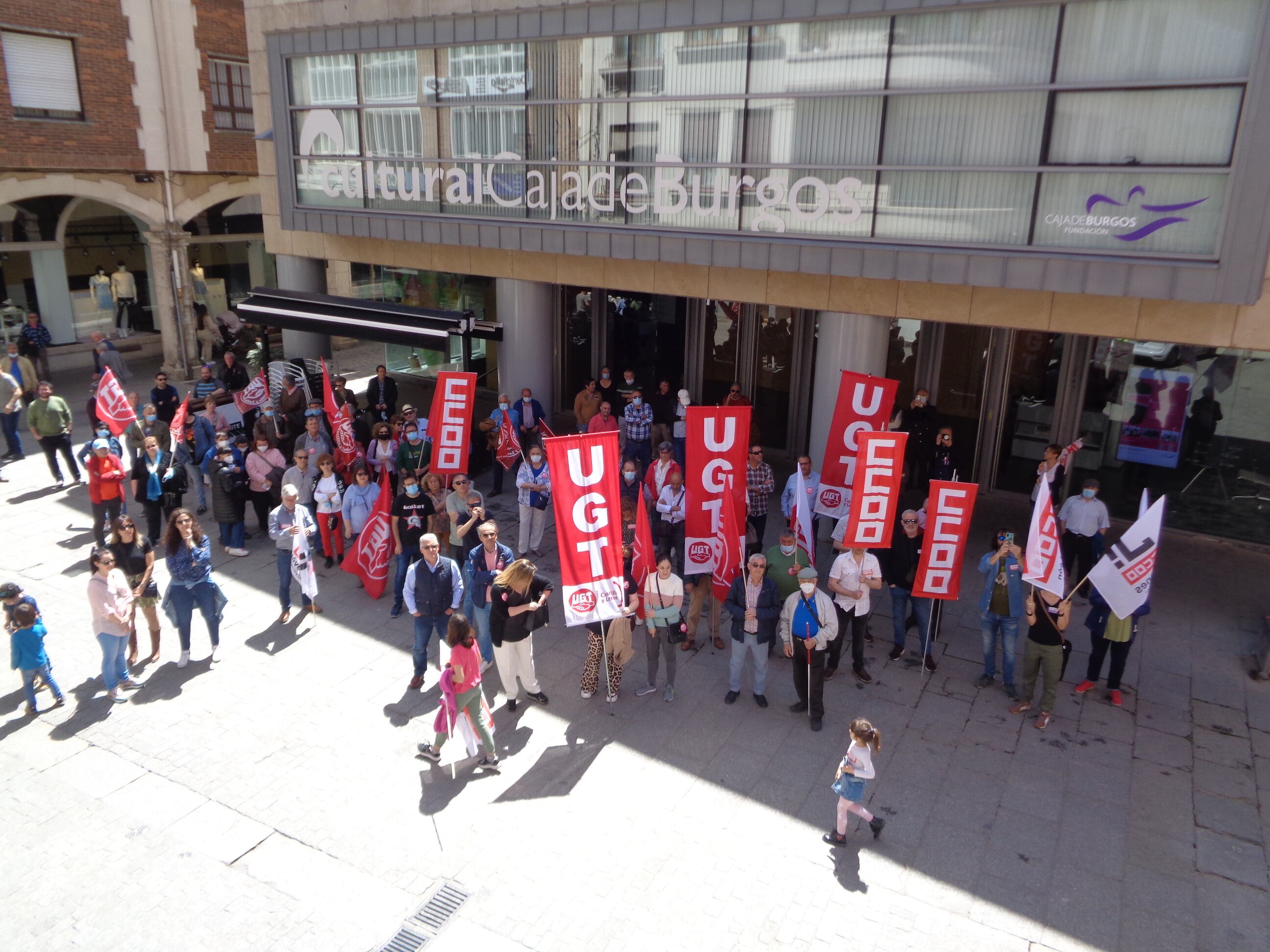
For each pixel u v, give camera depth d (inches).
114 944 276.4
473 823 325.7
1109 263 415.8
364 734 376.2
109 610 388.5
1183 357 571.5
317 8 653.3
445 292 903.7
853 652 416.5
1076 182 421.4
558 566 535.8
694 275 577.9
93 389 820.6
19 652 378.3
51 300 973.2
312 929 281.6
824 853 313.1
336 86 658.2
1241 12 374.3
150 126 905.5
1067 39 410.9
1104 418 605.6
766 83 487.5
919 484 640.4
